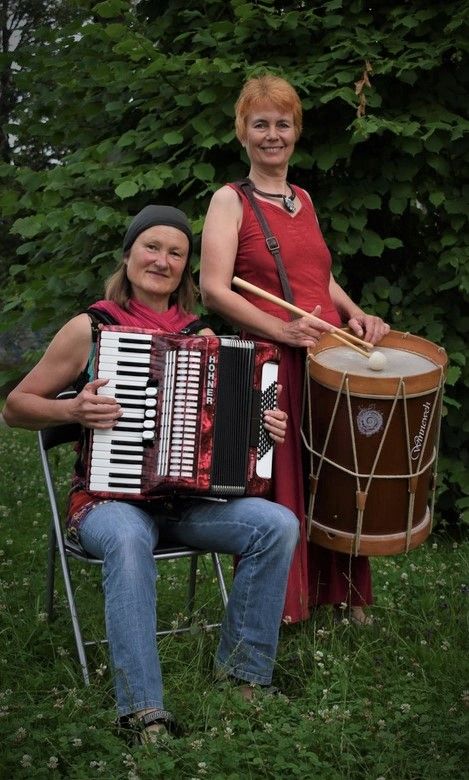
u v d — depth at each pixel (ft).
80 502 10.51
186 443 10.14
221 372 10.20
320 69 15.85
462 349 16.55
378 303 16.55
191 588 13.04
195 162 16.52
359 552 11.31
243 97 11.80
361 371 11.16
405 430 11.03
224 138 15.62
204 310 16.06
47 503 18.99
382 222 17.44
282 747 9.08
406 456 11.16
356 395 10.89
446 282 16.47
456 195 16.44
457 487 16.98
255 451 10.44
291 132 11.78
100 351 9.97
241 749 9.18
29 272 18.24
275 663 10.86
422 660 11.31
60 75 18.20
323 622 12.50
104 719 9.58
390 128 14.97
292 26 15.94
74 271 17.30
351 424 10.98
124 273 11.03
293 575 11.52
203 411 10.14
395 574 14.35
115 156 17.63
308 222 12.00
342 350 12.06
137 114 17.99
